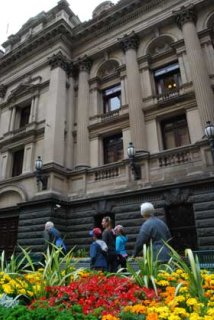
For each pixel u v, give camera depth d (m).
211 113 14.30
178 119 16.17
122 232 9.03
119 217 14.64
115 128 17.77
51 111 19.06
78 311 3.41
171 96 16.44
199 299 3.63
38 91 21.50
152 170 14.91
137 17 19.98
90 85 20.67
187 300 3.40
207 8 17.58
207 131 12.95
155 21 18.86
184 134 15.66
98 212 15.48
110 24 20.89
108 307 3.50
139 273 4.61
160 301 3.67
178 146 15.57
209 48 16.47
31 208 16.67
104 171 16.73
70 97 20.56
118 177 15.97
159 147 15.73
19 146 20.72
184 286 4.00
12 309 3.19
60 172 17.41
